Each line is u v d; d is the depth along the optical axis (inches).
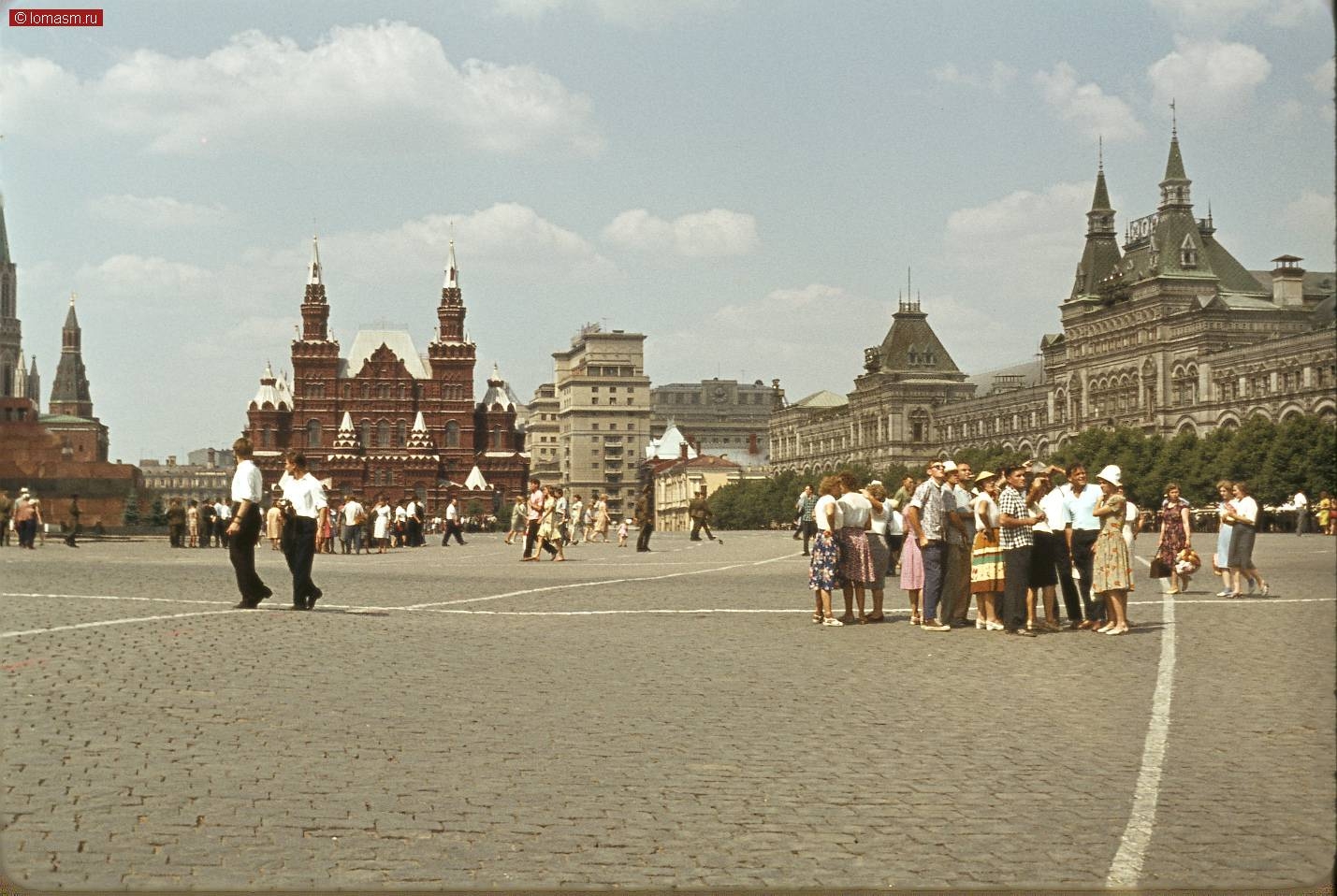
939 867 421.1
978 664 880.3
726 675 813.9
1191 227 6692.9
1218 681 799.1
